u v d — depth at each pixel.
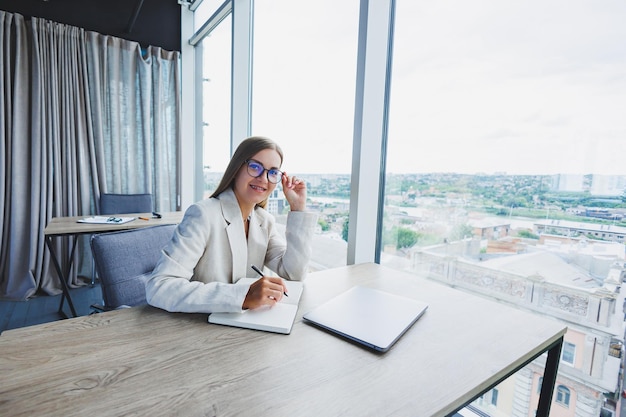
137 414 0.47
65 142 2.91
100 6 3.19
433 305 0.95
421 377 0.59
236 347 0.67
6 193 2.77
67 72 2.89
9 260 2.76
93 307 1.18
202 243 0.96
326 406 0.50
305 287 1.07
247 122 2.75
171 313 0.81
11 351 0.62
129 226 2.12
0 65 2.65
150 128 3.41
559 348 0.82
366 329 0.75
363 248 1.59
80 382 0.53
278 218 1.76
